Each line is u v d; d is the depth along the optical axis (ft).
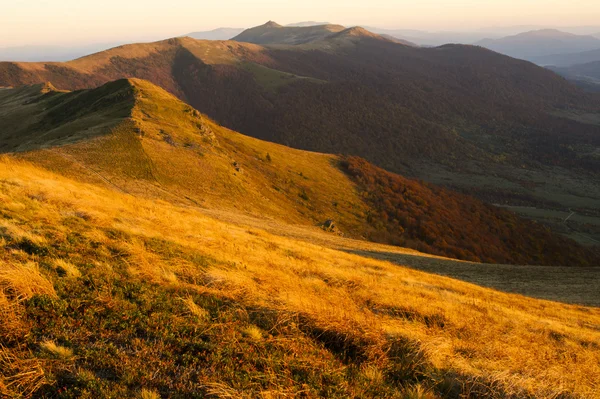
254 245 56.75
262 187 240.32
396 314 33.37
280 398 16.89
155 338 19.60
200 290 25.79
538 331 43.24
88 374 16.07
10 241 26.43
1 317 17.83
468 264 125.80
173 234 42.80
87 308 20.77
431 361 23.35
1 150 241.96
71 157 140.67
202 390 16.47
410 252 149.79
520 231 357.00
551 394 22.77
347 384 19.29
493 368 24.94
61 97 341.21
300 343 22.17
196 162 188.34
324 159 406.62
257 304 25.34
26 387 15.11
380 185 370.94
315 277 41.60
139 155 161.07
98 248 29.04
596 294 91.40
